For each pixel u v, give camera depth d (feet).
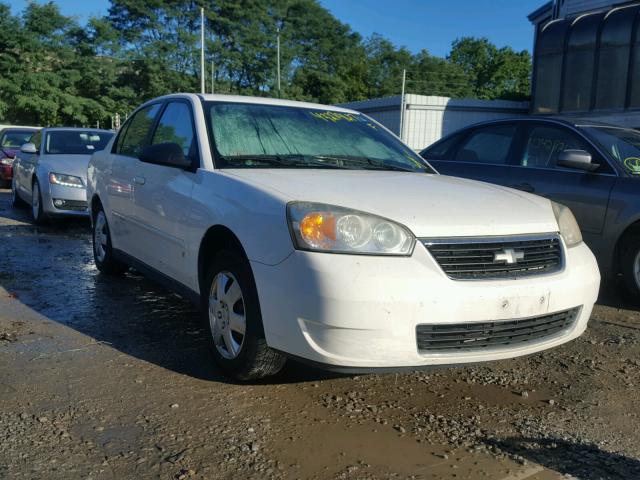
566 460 9.19
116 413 10.15
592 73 60.64
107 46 167.22
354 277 9.26
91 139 33.55
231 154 12.92
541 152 19.33
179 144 14.10
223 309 11.54
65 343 13.35
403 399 11.17
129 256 16.56
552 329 10.92
